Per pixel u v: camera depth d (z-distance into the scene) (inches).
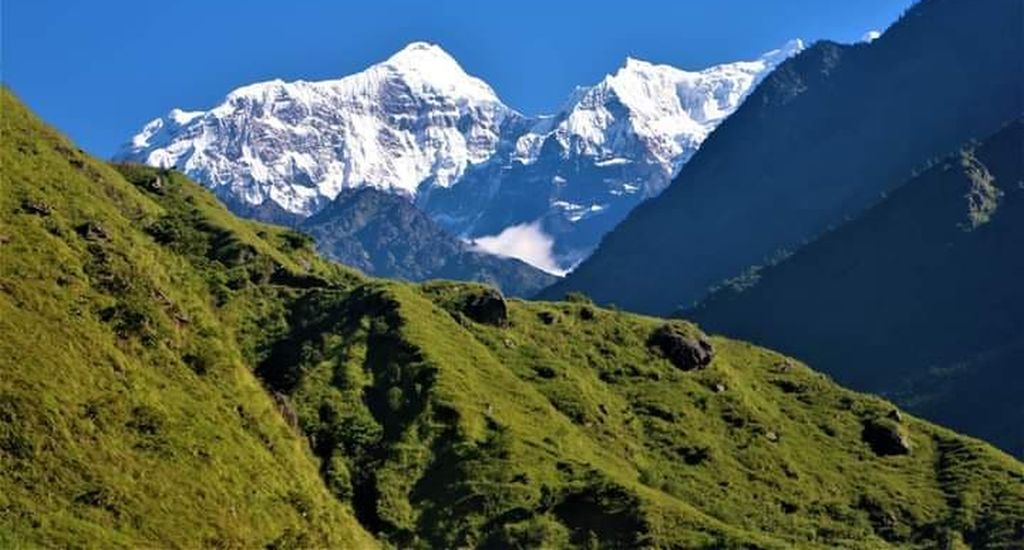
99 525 2942.9
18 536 2728.8
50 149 5502.0
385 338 7495.1
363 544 3964.1
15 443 3019.2
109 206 5536.4
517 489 5979.3
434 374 6978.4
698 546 5615.2
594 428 7234.3
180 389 3811.5
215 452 3570.4
